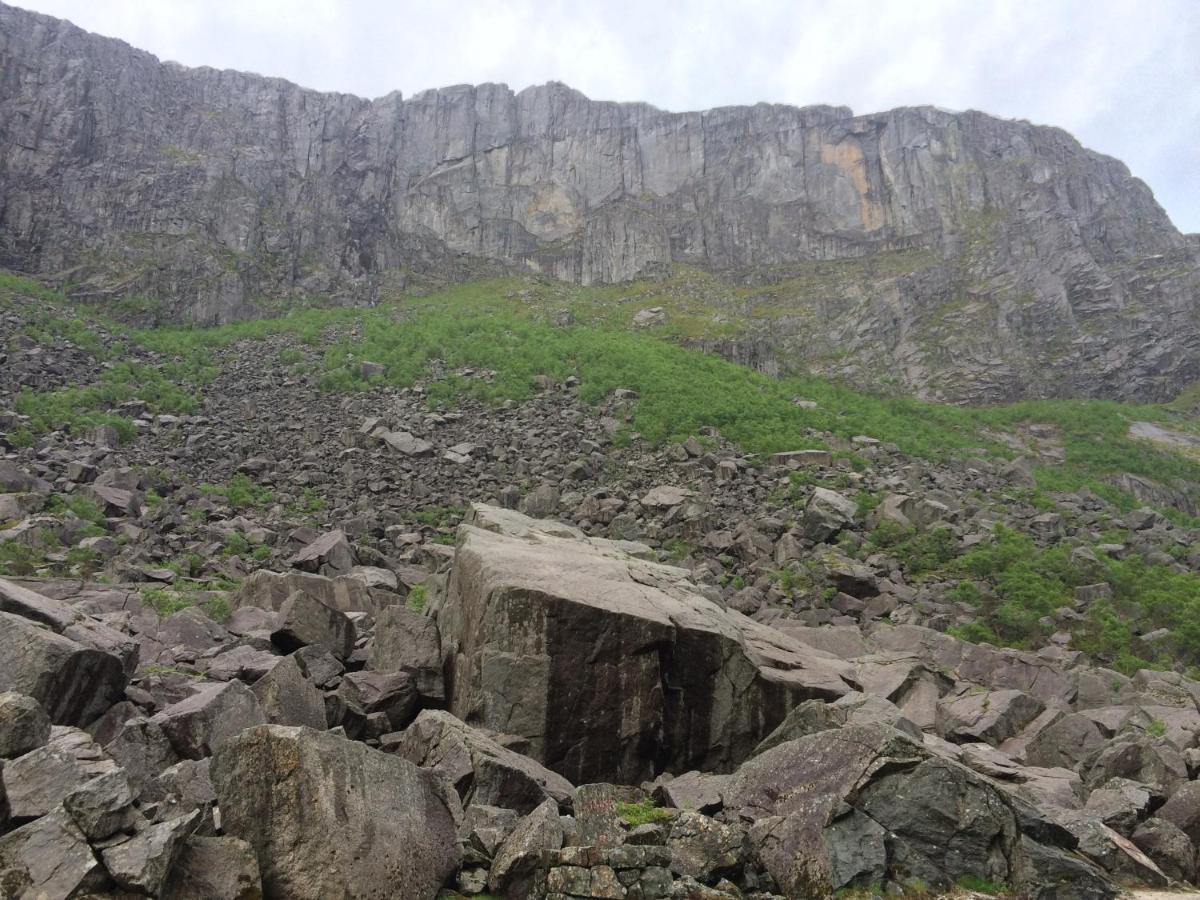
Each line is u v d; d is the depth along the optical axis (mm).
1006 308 96688
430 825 8555
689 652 13422
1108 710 17266
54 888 6305
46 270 72062
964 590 28672
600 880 8094
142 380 51625
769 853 8938
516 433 46312
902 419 65125
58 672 10188
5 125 79938
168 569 22453
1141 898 9414
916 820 9227
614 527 33812
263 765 7844
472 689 12688
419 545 29891
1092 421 77125
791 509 35875
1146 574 31219
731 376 64188
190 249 78688
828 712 12195
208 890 6949
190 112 98688
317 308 83000
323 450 42875
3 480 27875
